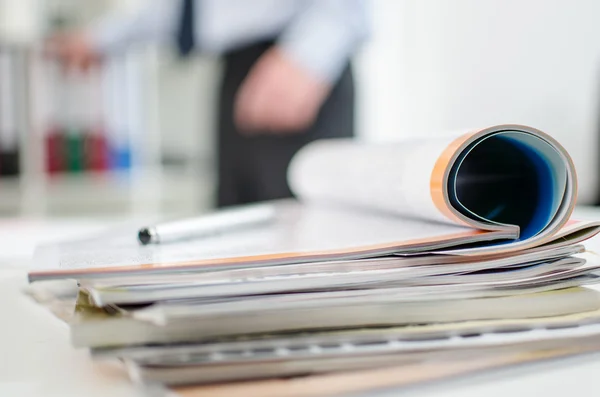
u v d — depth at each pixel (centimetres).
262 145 123
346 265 24
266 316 22
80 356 25
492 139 29
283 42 120
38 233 62
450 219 28
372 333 23
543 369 23
